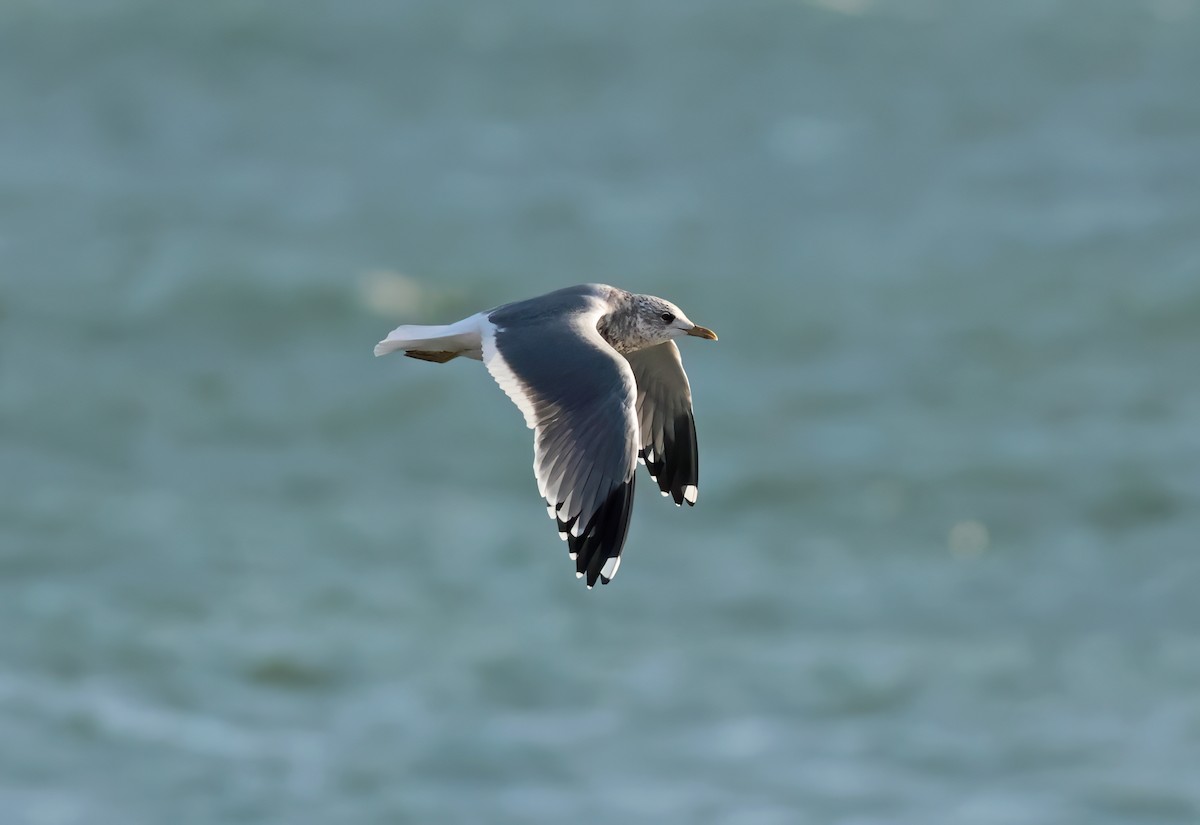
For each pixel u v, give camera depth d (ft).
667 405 28.91
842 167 142.51
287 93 161.27
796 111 159.33
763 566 62.80
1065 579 62.03
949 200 132.16
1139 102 161.27
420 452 77.36
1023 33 183.11
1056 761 46.85
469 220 126.62
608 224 126.11
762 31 181.47
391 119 155.63
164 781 45.19
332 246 117.19
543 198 132.98
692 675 52.54
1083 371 91.71
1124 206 128.26
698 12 186.09
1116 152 145.28
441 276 111.75
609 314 27.12
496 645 54.49
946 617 58.08
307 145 147.74
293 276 103.81
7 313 96.78
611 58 173.58
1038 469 74.49
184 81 162.30
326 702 50.39
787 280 110.83
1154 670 53.16
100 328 95.71
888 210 129.90
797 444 78.18
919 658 53.78
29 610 56.24
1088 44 179.52
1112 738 48.14
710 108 160.25
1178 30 184.24
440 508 68.49
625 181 138.31
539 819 43.60
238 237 117.50
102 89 159.22
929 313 103.19
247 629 55.31
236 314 99.30
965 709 50.37
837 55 176.04
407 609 57.52
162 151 144.25
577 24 181.16
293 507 68.39
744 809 44.16
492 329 24.75
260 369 89.10
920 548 65.62
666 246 120.47
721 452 76.69
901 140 150.82
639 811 43.96
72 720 48.14
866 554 64.64
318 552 62.85
